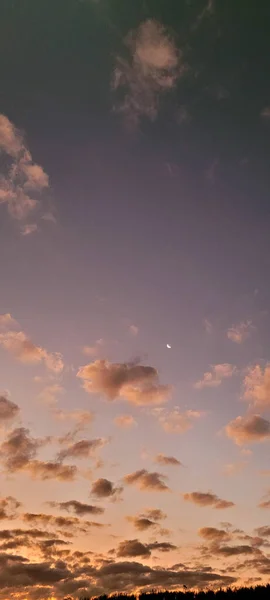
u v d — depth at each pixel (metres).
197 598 72.50
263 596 67.88
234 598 70.62
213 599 72.69
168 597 75.50
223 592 73.12
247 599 68.12
